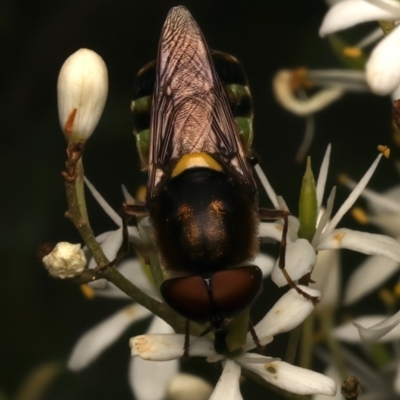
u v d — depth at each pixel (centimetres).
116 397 13
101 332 11
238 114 10
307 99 11
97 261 10
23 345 13
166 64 10
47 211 13
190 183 9
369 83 10
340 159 13
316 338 10
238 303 9
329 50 13
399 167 11
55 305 13
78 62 10
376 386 11
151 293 11
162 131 10
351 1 10
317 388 10
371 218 11
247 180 9
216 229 9
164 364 11
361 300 12
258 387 12
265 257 10
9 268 13
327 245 10
